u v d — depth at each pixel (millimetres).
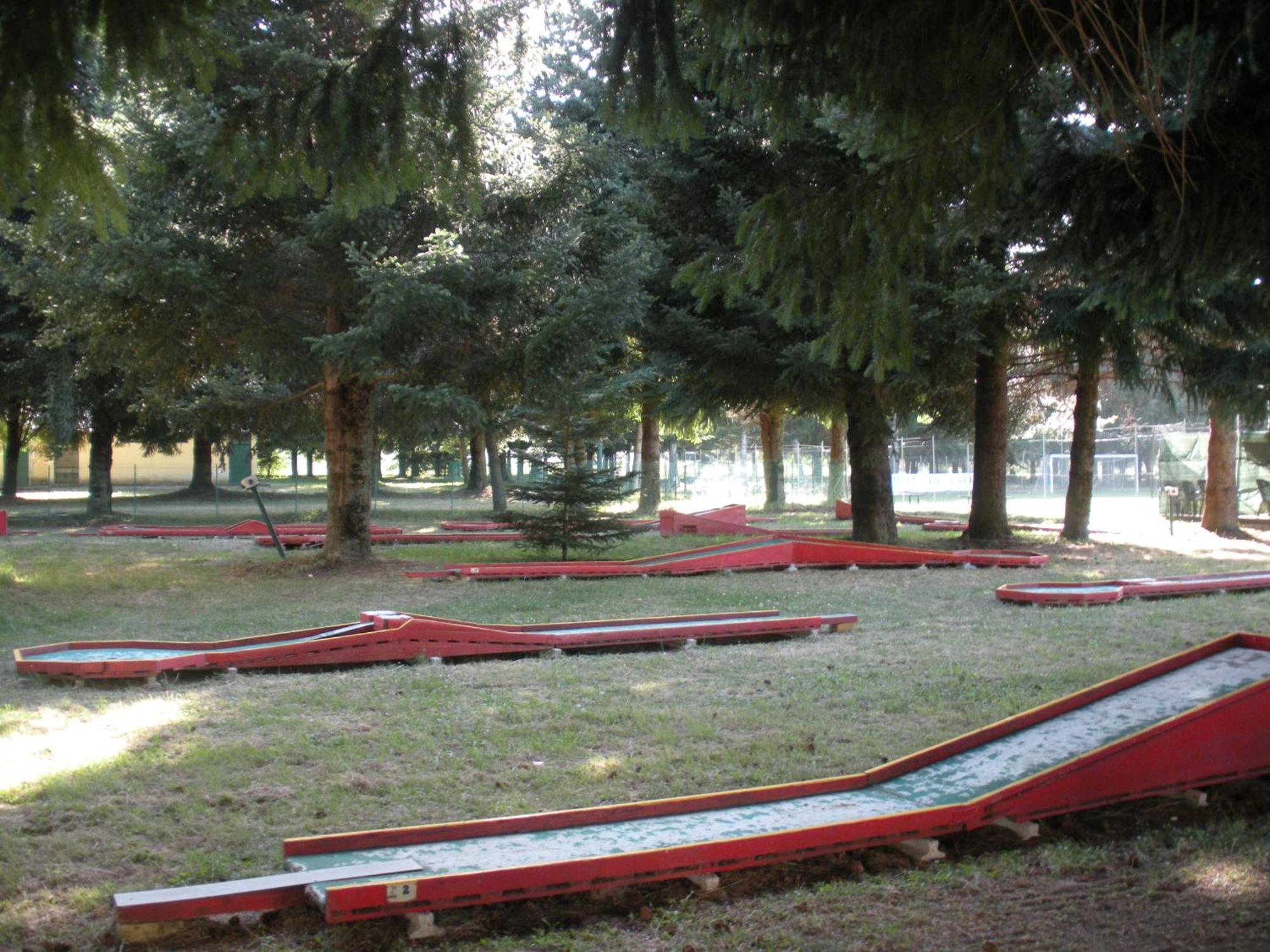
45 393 29578
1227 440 25375
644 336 20422
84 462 69188
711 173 19625
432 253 15992
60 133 4680
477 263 17516
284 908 4281
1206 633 11578
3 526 26453
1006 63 5309
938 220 6582
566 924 4465
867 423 20703
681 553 18531
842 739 7301
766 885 4828
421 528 29766
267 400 19469
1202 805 5762
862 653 10570
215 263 16609
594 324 17453
